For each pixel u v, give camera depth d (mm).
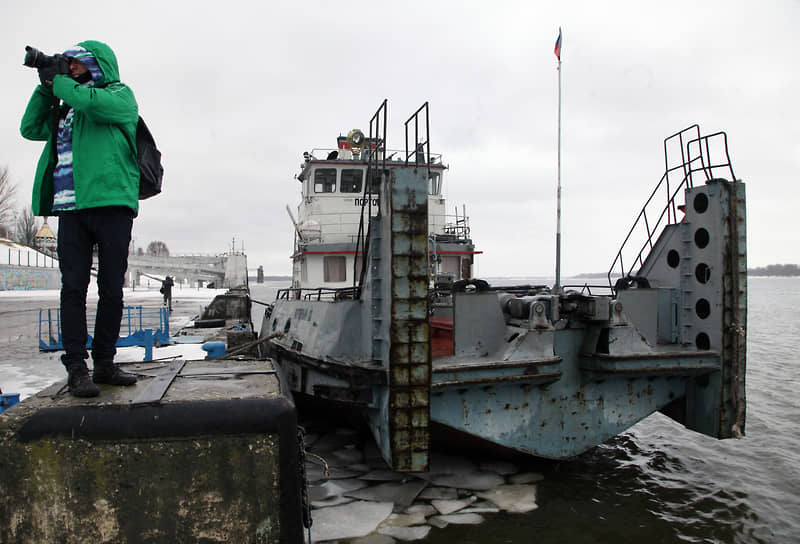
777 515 5258
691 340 6562
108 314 3111
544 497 5512
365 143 11742
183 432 2598
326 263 10125
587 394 6156
